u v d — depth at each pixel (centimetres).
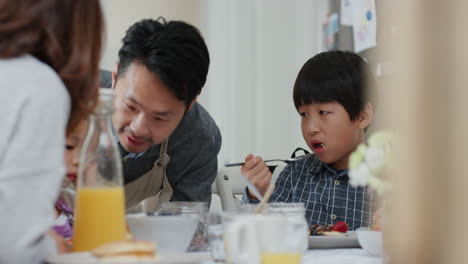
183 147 184
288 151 332
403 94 47
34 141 71
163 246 97
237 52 336
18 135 70
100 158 90
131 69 143
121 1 337
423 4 46
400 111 48
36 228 70
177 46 141
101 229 88
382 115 51
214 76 339
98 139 90
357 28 244
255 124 334
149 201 193
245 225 80
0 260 70
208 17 343
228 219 88
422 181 47
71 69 80
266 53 331
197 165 190
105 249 73
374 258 109
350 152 178
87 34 81
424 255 47
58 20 79
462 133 45
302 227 81
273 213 100
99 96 89
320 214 179
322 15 307
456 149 45
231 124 335
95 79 85
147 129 145
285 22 328
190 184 191
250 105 334
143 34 143
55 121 73
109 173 90
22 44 75
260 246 79
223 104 337
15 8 76
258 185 164
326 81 174
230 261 82
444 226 46
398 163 48
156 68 139
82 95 83
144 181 186
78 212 89
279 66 330
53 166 72
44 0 78
